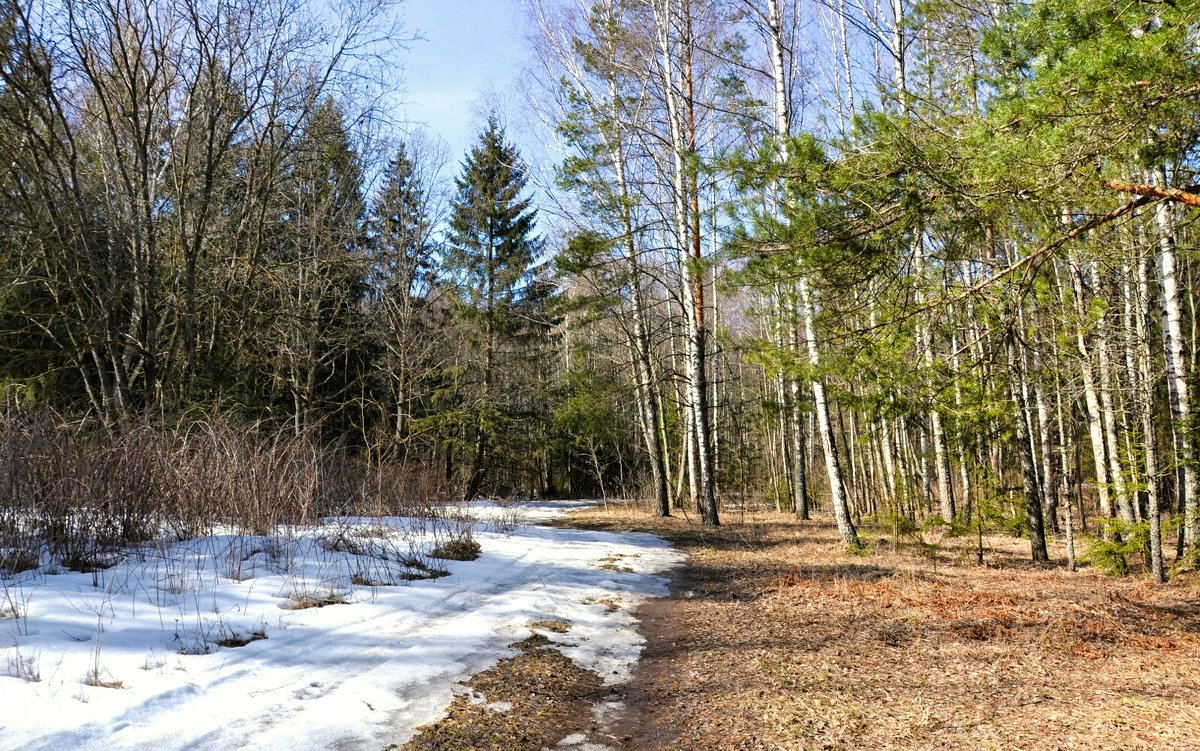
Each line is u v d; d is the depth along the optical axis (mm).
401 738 4344
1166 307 9711
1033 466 12148
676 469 28625
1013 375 10125
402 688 5102
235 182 17531
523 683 5516
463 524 13680
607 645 6867
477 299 26891
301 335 21016
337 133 16234
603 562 11320
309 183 20828
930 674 5621
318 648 5668
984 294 6414
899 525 12250
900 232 5879
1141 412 11016
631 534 15891
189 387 13883
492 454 28328
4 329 13711
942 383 7562
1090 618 7355
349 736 4266
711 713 4973
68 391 14570
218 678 4801
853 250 6051
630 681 5871
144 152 13344
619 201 16969
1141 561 10992
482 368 27734
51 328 14242
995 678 5477
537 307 28000
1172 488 17016
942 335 7332
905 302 6566
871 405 9664
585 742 4578
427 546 10547
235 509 9586
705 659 6352
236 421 13000
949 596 8617
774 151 6414
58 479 7699
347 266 21781
